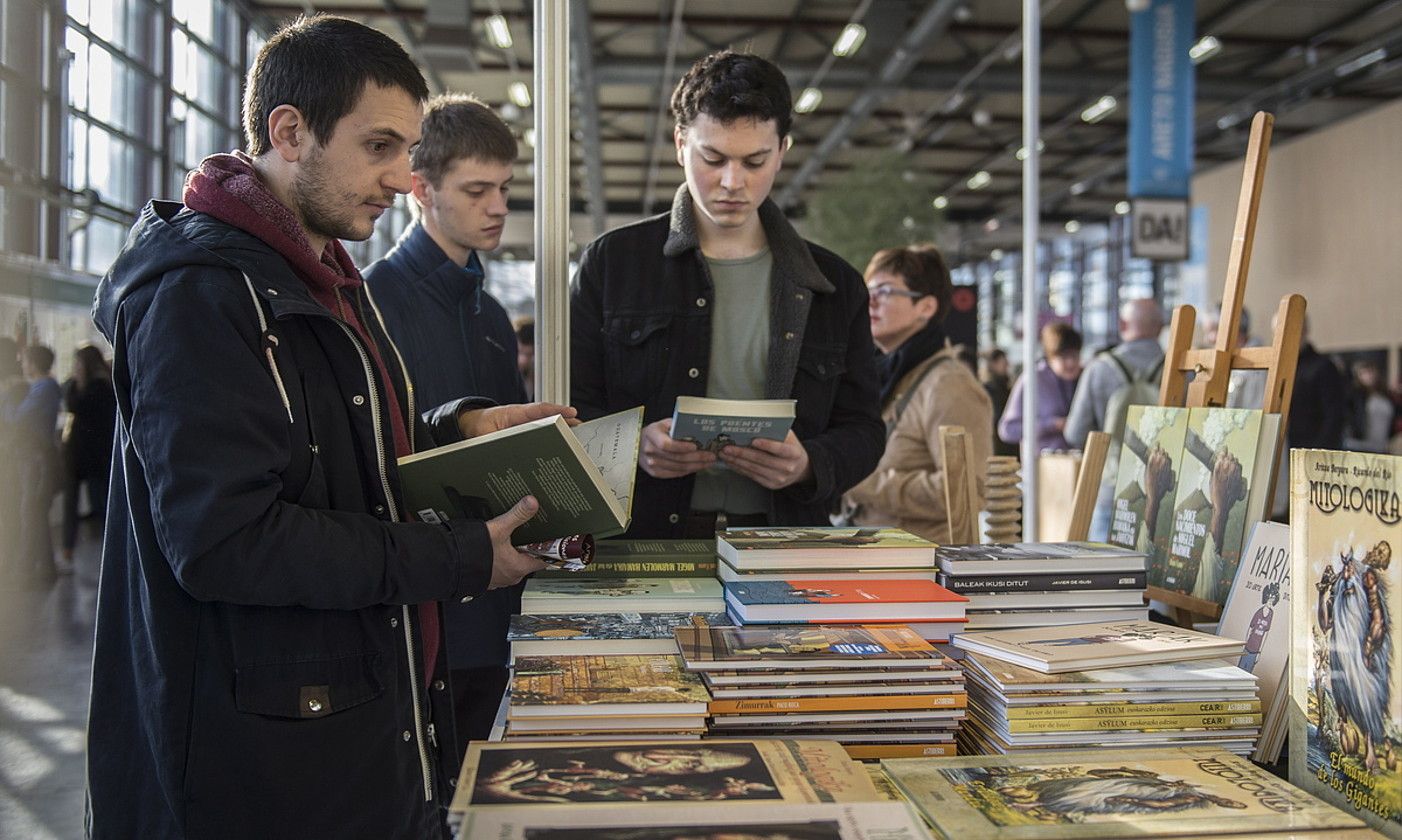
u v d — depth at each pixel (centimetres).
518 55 1312
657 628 137
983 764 112
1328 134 1334
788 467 171
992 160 1864
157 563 125
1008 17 1171
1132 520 175
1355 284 1283
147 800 128
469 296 231
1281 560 134
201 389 116
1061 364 585
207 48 993
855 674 119
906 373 274
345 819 130
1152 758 115
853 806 93
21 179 513
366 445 135
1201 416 162
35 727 380
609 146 1792
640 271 200
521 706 111
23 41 517
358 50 129
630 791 95
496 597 212
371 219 137
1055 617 147
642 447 177
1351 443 1130
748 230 199
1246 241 162
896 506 265
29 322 496
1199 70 1340
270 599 119
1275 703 124
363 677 132
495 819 89
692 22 1196
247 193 130
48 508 480
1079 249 2370
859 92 1381
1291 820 98
